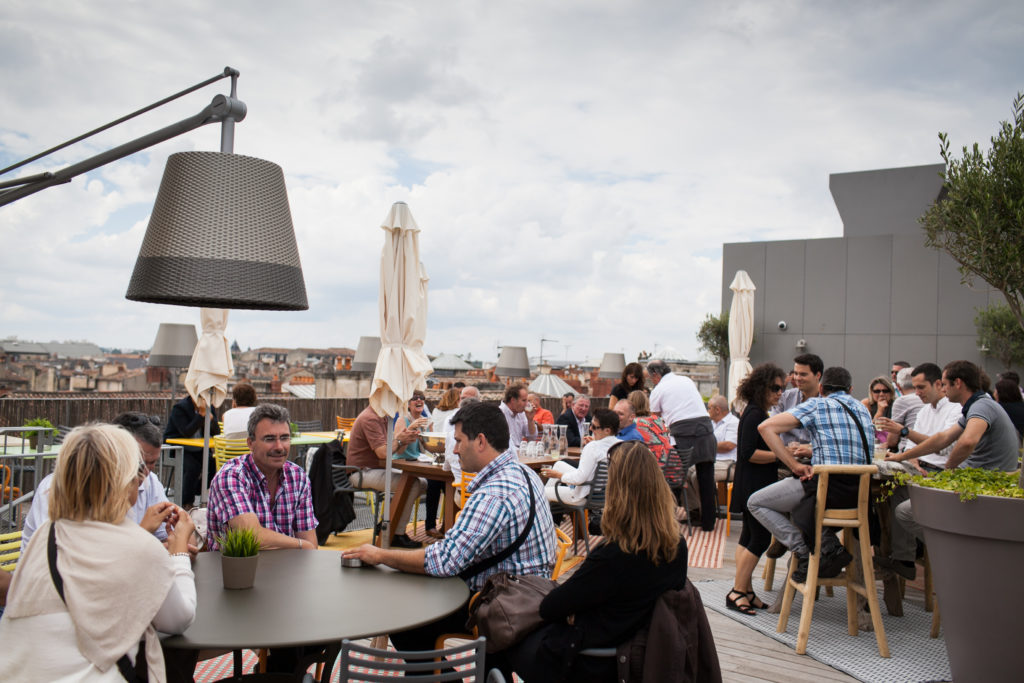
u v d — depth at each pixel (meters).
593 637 2.66
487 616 2.85
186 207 2.33
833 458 4.63
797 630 4.87
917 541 5.37
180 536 2.46
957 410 6.16
